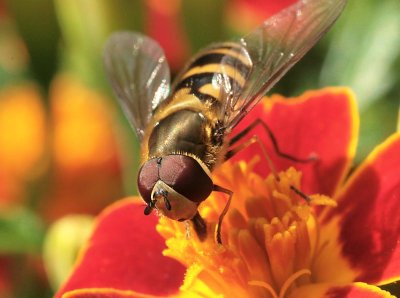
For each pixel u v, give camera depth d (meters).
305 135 0.06
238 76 0.06
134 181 0.07
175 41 0.07
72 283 0.06
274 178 0.06
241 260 0.05
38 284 0.07
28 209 0.07
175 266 0.06
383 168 0.06
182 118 0.05
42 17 0.07
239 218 0.05
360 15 0.07
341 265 0.05
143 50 0.06
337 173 0.06
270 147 0.06
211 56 0.06
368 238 0.05
